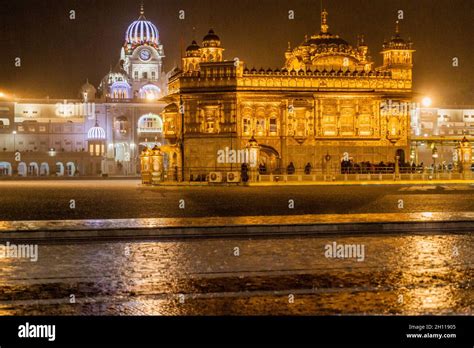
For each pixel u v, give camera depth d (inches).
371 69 2876.5
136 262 568.4
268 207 1142.3
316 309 398.6
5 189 2007.9
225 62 2527.1
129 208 1138.7
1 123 4372.5
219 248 650.8
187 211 1061.1
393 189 1876.2
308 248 645.9
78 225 789.2
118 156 4473.4
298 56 2844.5
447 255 597.0
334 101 2598.4
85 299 428.8
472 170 2571.4
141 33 4739.2
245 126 2536.9
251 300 422.0
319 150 2581.2
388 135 2620.6
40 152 4104.3
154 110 4488.2
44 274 514.0
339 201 1304.1
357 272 515.2
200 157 2541.8
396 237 728.3
